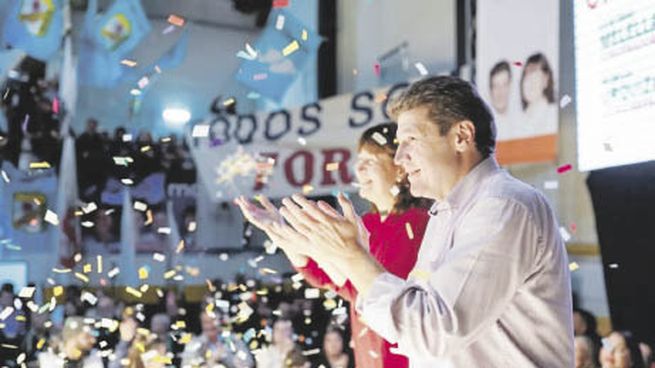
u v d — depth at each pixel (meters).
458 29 6.23
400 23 7.07
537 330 1.44
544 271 1.44
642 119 3.71
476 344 1.45
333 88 8.09
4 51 8.03
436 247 1.59
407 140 1.55
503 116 4.83
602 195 4.41
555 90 4.49
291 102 8.71
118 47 8.79
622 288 4.29
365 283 1.45
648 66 3.65
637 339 3.96
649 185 4.11
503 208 1.42
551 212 1.47
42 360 4.93
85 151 7.98
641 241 4.16
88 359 4.74
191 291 7.69
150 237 7.87
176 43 9.76
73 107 8.53
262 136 6.38
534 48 4.61
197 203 8.12
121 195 7.89
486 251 1.39
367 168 2.14
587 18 4.08
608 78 3.93
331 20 8.09
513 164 4.79
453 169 1.53
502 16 4.84
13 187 7.79
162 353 4.47
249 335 3.55
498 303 1.39
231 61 9.98
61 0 8.38
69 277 7.49
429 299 1.38
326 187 6.06
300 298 5.80
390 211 2.13
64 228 7.64
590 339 3.76
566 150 4.72
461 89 1.53
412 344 1.39
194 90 9.81
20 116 7.86
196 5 9.88
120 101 9.26
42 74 8.20
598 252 4.54
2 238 7.64
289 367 4.64
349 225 1.45
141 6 9.38
